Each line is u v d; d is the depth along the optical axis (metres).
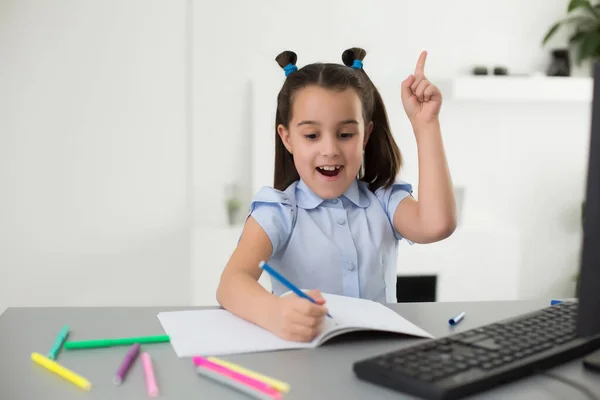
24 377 0.78
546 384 0.76
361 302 1.09
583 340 0.86
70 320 1.00
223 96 2.84
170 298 2.90
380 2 2.94
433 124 1.25
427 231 1.27
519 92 2.93
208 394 0.73
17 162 2.74
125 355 0.85
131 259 2.86
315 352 0.87
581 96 2.97
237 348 0.87
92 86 2.75
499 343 0.84
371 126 1.41
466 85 2.88
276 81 2.85
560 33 3.13
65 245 2.80
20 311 1.05
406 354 0.79
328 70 1.29
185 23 2.79
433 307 1.10
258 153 2.81
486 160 3.12
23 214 2.76
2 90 2.70
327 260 1.32
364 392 0.73
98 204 2.81
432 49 3.01
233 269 1.14
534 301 1.16
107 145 2.79
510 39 3.08
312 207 1.34
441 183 1.25
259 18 2.84
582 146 3.20
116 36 2.75
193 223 2.88
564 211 3.22
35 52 2.71
